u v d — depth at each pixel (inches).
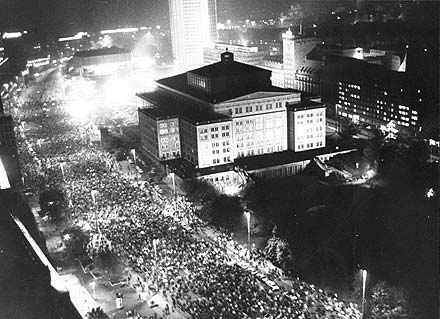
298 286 7003.0
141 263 7746.1
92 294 7126.0
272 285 7066.9
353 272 7524.6
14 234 5787.4
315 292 6899.6
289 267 7623.0
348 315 6378.0
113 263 7696.9
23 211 7716.5
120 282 7367.1
